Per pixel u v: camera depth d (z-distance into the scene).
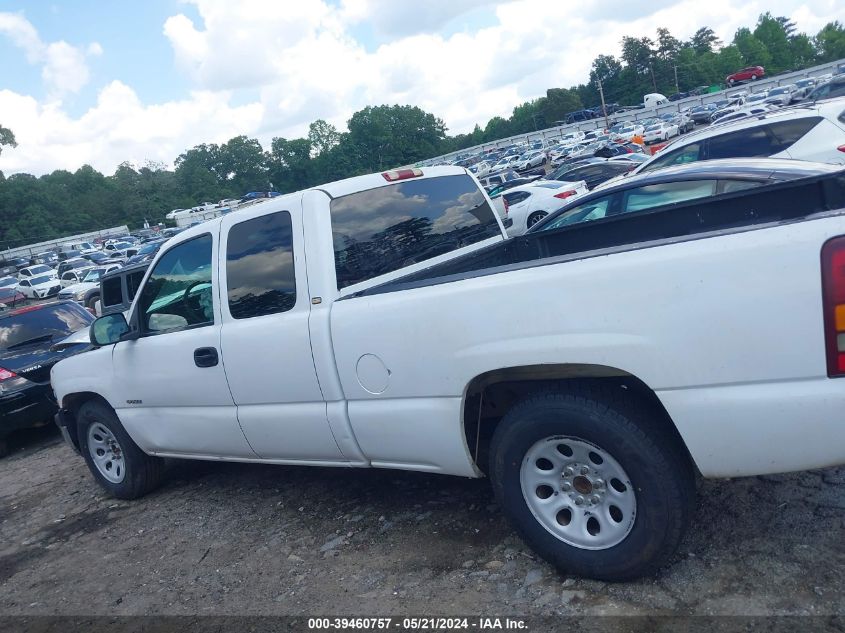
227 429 4.36
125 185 130.00
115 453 5.47
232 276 4.14
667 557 2.89
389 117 132.12
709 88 91.31
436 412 3.32
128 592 3.92
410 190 4.33
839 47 122.25
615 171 19.11
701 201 4.01
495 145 89.00
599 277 2.78
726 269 2.54
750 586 2.88
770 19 130.25
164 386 4.65
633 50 120.81
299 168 138.25
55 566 4.50
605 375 2.91
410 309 3.31
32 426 7.96
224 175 138.75
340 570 3.67
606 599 2.97
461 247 4.48
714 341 2.58
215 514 4.77
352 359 3.58
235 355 4.11
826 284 2.40
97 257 59.66
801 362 2.47
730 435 2.62
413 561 3.60
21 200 118.62
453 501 4.19
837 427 2.46
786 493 3.52
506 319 3.00
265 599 3.54
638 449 2.81
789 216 3.76
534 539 3.19
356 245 3.91
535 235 4.65
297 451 4.08
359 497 4.54
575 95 123.75
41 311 9.09
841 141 8.66
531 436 3.06
